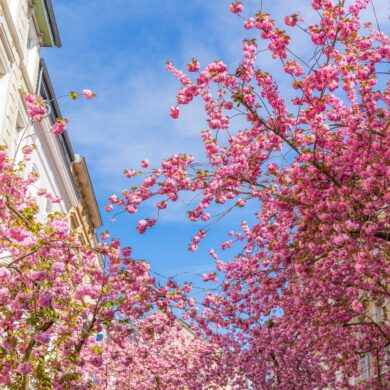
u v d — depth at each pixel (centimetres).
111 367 2531
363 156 1068
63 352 1171
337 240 1052
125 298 1274
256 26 1052
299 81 1059
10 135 1880
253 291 1568
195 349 2600
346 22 1038
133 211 1290
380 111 1100
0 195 1151
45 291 1045
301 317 1473
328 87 1034
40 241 1037
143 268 1373
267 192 1245
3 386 1043
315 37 1046
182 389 2564
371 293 1308
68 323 1159
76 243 1130
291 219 1260
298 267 1224
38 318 1024
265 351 2042
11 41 1847
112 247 1347
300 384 2128
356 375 1691
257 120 1146
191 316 1630
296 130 1140
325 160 1136
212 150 1266
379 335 1555
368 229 1017
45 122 2234
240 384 2445
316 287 1352
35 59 2206
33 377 1102
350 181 1134
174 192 1273
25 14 2045
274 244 1284
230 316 1673
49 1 2141
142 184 1289
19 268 1062
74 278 1197
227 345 2066
